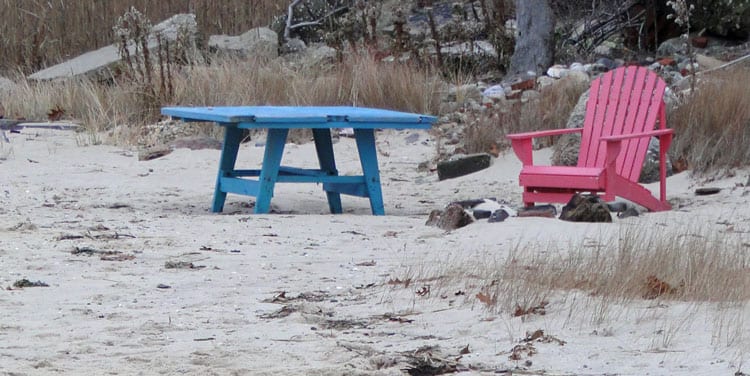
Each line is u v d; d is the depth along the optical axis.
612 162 13.45
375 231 12.71
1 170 17.88
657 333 7.54
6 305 8.60
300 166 18.92
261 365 6.89
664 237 10.48
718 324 7.65
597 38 26.56
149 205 15.11
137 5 30.28
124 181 17.19
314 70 24.25
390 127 14.45
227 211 14.95
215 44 27.61
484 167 18.00
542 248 10.74
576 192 13.70
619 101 14.88
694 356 6.96
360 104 22.23
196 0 30.36
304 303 8.72
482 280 9.28
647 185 16.11
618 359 6.98
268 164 14.35
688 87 19.34
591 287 8.80
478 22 27.81
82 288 9.30
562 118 18.77
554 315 8.11
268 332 7.81
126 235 12.09
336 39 26.89
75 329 7.85
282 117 13.96
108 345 7.41
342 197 16.66
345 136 20.77
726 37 25.48
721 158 15.98
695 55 22.61
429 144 20.14
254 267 10.33
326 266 10.38
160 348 7.33
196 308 8.62
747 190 14.77
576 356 7.08
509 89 22.27
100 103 22.83
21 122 22.89
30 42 29.91
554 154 17.47
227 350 7.26
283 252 11.21
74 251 10.94
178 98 22.84
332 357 7.09
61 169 18.12
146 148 20.14
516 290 8.59
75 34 30.08
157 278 9.77
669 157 16.45
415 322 8.11
